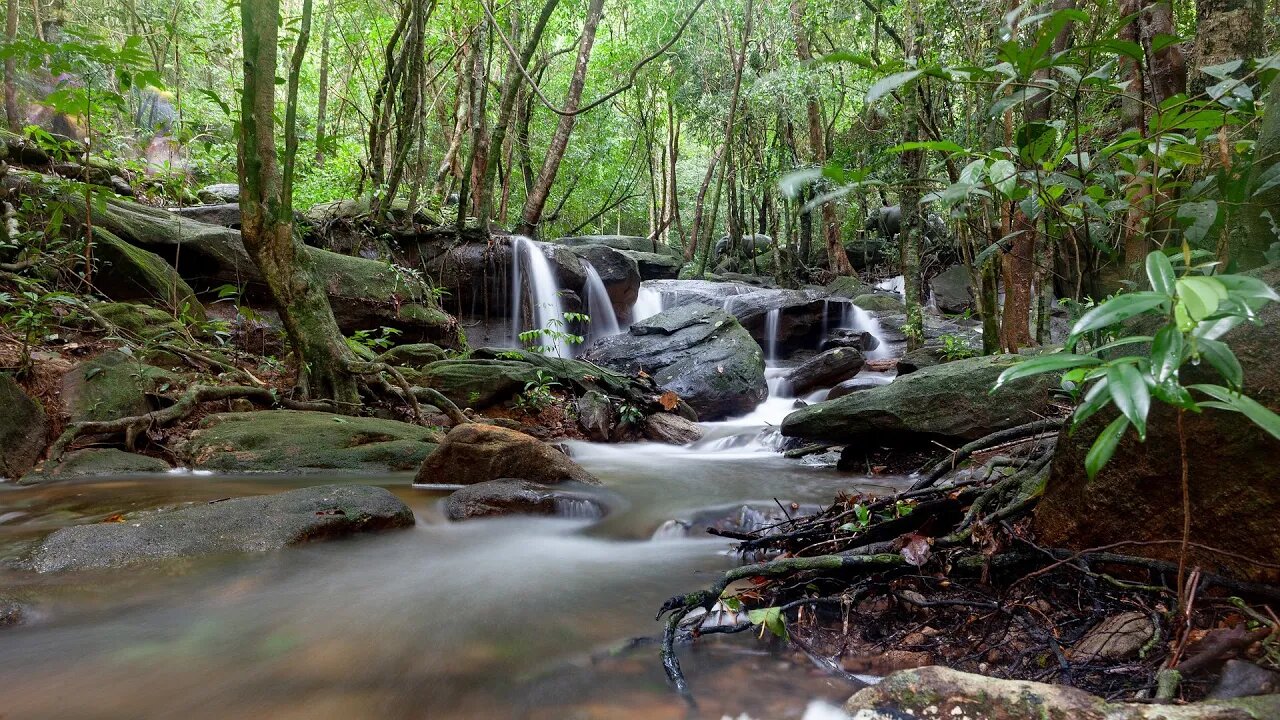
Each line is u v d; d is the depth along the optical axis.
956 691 1.46
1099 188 2.12
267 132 5.29
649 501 4.33
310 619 2.31
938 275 14.80
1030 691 1.40
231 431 4.95
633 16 16.22
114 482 4.13
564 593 2.63
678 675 1.86
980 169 2.04
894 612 2.15
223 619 2.29
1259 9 2.89
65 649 2.04
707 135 17.34
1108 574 1.95
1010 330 4.77
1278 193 1.96
